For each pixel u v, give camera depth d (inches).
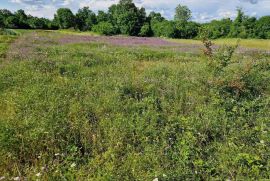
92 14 4047.7
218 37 2516.0
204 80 389.1
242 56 760.3
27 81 415.2
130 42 1325.0
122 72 497.4
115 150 227.3
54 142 235.3
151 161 215.0
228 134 258.8
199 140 245.3
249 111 312.7
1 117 287.7
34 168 208.4
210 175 200.5
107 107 310.3
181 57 751.7
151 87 383.6
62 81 420.5
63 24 4074.8
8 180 195.8
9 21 3631.9
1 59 608.4
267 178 194.7
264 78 412.8
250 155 212.1
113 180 190.9
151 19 3533.5
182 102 332.5
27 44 981.2
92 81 424.5
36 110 293.0
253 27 2484.0
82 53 708.0
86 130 256.1
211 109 307.6
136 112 302.4
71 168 206.8
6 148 221.5
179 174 195.9
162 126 271.9
